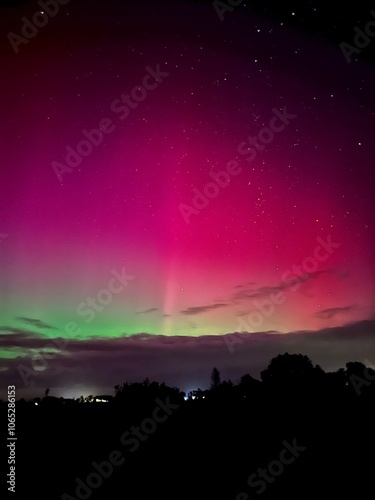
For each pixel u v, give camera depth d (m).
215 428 10.47
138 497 7.32
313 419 10.45
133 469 8.50
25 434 10.11
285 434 9.84
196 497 7.36
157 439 10.01
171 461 8.81
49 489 7.64
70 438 9.95
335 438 9.41
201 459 8.91
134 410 12.01
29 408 12.12
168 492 7.56
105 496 7.44
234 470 8.33
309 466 8.32
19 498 7.34
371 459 8.38
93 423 10.95
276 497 7.27
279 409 11.21
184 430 10.46
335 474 7.93
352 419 10.21
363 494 7.19
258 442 9.55
